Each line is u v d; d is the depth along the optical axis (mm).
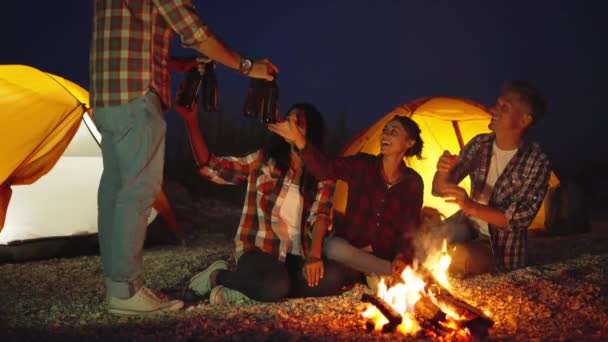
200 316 3816
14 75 5512
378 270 4469
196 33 3590
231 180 4309
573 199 7289
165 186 8953
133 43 3666
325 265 4398
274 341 3334
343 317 3859
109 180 3918
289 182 4359
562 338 3490
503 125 4949
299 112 4242
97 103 3740
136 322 3717
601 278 4746
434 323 3535
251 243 4328
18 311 3961
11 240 5742
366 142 7172
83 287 4676
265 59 3854
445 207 6648
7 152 5148
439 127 6891
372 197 4586
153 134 3707
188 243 6801
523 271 4953
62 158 6047
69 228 6027
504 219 4867
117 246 3785
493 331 3623
